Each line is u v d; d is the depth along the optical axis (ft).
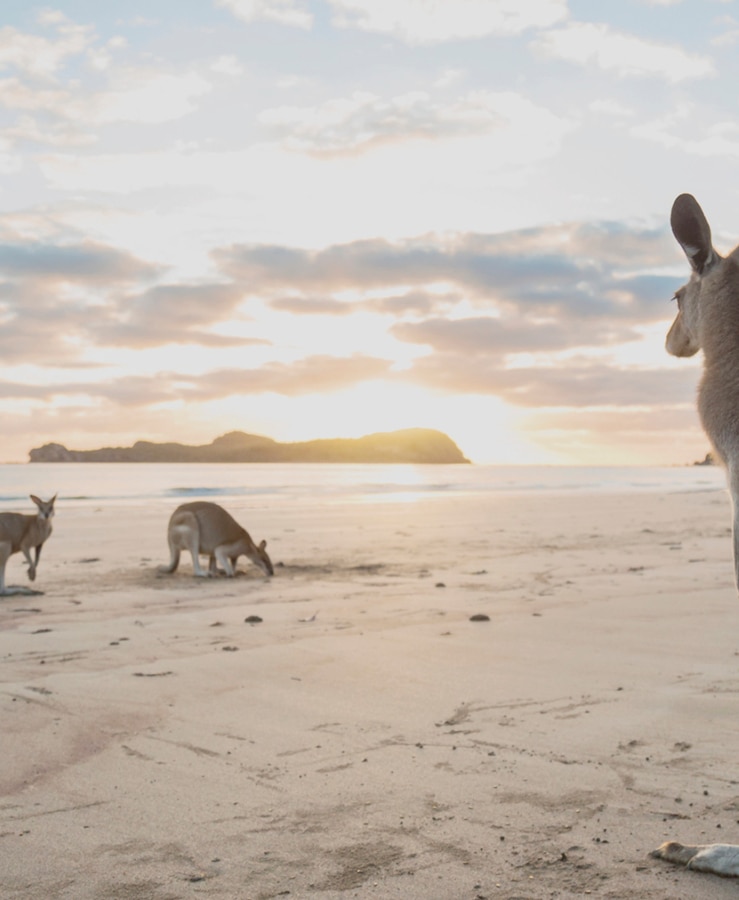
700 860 8.93
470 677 17.38
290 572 36.78
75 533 54.08
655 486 155.74
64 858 9.59
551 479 211.41
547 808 10.69
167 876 9.14
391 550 44.27
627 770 11.90
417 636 21.58
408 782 11.69
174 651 20.30
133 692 16.55
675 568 34.12
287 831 10.21
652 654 19.08
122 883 8.99
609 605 25.66
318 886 8.87
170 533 36.22
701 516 66.90
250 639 21.66
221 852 9.68
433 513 72.95
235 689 16.74
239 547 35.50
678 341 11.87
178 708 15.47
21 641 21.63
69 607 27.30
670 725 13.84
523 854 9.46
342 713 15.05
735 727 13.66
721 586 28.94
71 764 12.63
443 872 9.10
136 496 110.32
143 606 27.50
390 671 17.99
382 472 295.69
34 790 11.62
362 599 28.14
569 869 9.07
